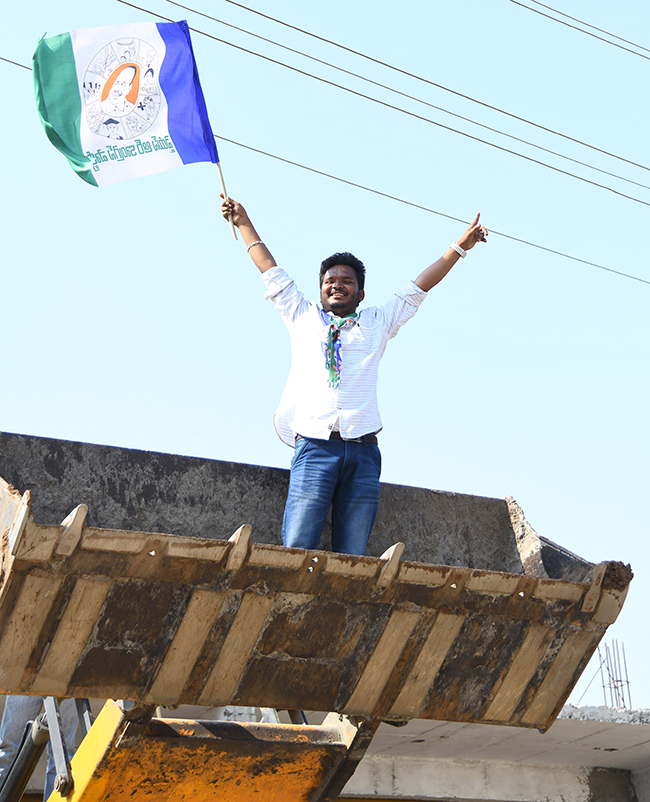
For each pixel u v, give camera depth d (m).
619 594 4.27
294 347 4.91
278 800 4.51
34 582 3.47
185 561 3.64
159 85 5.58
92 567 3.53
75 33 5.51
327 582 3.85
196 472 5.11
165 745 4.11
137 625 3.68
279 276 5.06
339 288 5.01
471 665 4.20
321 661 3.99
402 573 3.92
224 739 4.22
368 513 4.63
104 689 3.70
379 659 4.06
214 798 4.38
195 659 3.80
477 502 5.43
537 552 5.14
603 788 9.73
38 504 4.70
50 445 4.82
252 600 3.79
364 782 8.78
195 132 5.52
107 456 4.94
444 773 9.14
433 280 5.07
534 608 4.18
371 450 4.67
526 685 4.31
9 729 5.07
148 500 4.96
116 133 5.48
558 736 8.65
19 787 4.78
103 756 4.04
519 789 9.37
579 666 4.36
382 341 4.91
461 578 4.02
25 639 3.54
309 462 4.60
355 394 4.68
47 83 5.45
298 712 4.89
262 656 3.90
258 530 5.15
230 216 5.30
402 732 8.41
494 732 8.43
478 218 5.08
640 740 8.78
